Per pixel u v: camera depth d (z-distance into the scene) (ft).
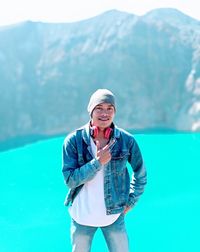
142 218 24.48
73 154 11.03
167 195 30.07
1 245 20.31
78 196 11.34
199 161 43.60
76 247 11.53
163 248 19.35
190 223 23.09
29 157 49.49
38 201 28.96
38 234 21.94
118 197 11.21
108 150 10.41
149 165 42.01
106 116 10.68
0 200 29.53
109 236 11.56
